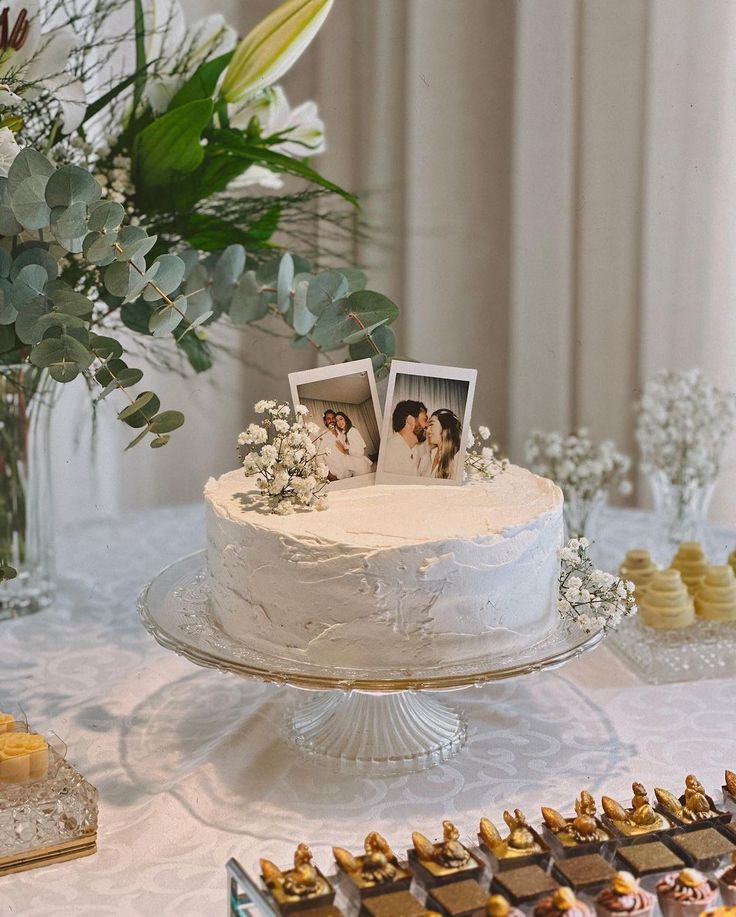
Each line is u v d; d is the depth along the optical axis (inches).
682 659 42.5
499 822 35.1
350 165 69.4
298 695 41.3
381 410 40.5
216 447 71.1
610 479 50.8
